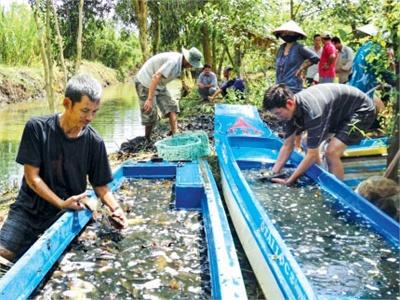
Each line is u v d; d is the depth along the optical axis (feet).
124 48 100.37
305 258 9.84
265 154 18.34
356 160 17.31
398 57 13.79
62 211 10.84
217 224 10.29
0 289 7.45
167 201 13.88
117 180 15.78
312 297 6.81
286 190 14.11
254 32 38.55
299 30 22.00
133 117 41.50
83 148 10.52
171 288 8.75
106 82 85.35
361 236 10.93
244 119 21.88
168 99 23.06
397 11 13.30
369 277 9.04
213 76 42.22
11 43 63.16
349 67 28.40
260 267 9.49
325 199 13.30
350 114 14.33
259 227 10.44
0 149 29.07
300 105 13.51
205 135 19.83
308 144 13.79
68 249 10.27
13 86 57.00
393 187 13.29
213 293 8.45
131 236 11.09
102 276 9.16
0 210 16.49
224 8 39.68
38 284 8.76
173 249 10.40
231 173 14.66
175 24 53.52
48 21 24.81
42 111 48.37
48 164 10.17
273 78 38.04
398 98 14.40
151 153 21.36
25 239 10.36
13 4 64.23
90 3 52.54
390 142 14.82
